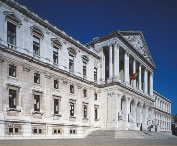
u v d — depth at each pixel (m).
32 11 35.56
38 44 36.66
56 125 37.47
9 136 28.97
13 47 31.62
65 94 40.53
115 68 50.38
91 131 45.88
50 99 36.97
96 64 52.22
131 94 55.66
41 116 34.72
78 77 44.22
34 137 32.75
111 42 51.81
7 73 30.02
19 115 30.91
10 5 31.59
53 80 38.25
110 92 49.59
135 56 60.31
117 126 47.28
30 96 33.22
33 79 34.22
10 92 30.38
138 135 43.81
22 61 32.53
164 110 104.25
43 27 37.53
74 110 42.47
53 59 39.59
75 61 44.81
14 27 32.53
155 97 92.62
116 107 48.06
